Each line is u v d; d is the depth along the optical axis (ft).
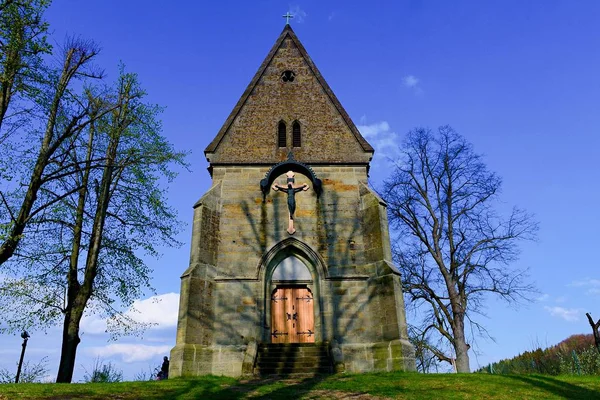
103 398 43.78
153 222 79.71
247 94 89.92
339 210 78.64
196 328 66.44
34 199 60.75
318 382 54.19
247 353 64.95
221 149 83.76
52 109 66.08
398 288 70.23
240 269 73.61
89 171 76.64
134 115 80.69
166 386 51.67
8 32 60.13
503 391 48.44
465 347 90.07
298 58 95.20
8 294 64.54
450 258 97.04
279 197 79.56
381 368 65.92
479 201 98.43
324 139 85.25
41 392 44.52
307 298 74.54
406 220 103.81
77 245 72.59
